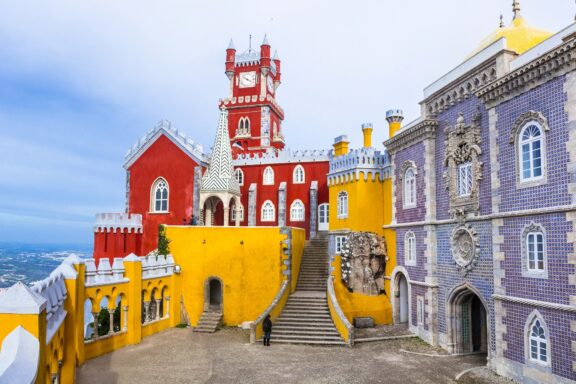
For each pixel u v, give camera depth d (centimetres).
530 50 1981
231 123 5759
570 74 1728
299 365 2273
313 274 3594
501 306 2078
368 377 2088
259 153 5041
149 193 4450
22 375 941
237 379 2061
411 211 2978
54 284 1780
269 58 5828
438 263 2683
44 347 1270
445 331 2577
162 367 2238
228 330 3159
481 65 2272
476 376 2056
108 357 2411
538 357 1859
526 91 1962
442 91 2642
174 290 3288
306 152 4781
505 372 2038
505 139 2089
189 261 3375
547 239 1822
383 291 3366
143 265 2958
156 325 3070
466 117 2452
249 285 3325
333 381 2034
